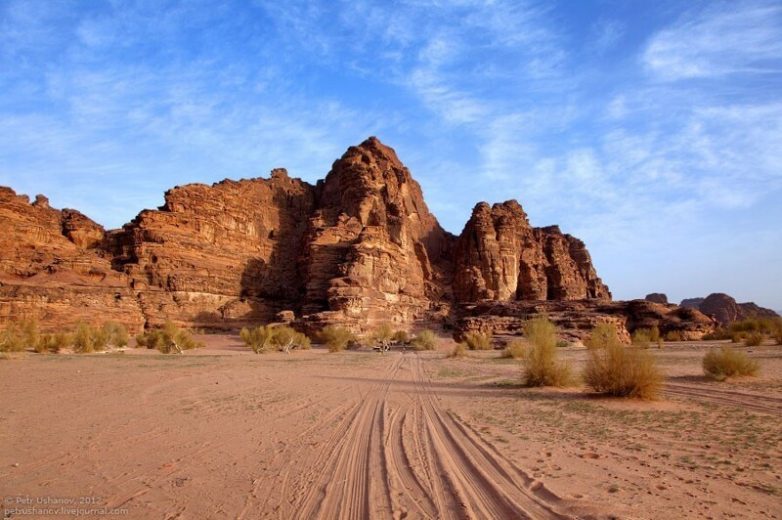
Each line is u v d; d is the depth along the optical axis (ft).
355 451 30.99
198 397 55.72
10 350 127.13
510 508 20.43
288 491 23.25
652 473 25.41
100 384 65.36
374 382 74.54
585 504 20.31
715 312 512.22
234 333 267.80
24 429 37.37
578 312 240.73
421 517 19.65
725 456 28.63
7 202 242.78
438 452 30.45
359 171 357.61
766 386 56.90
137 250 267.80
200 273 279.08
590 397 53.47
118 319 224.94
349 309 255.09
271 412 46.24
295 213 394.52
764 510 19.88
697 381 65.16
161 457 29.60
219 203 320.70
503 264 358.43
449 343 240.94
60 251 253.44
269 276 329.72
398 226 335.47
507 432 36.63
